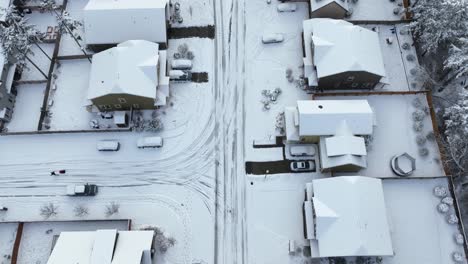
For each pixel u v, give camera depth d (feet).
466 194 141.90
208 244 138.82
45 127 156.35
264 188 145.59
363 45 149.18
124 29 160.04
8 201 146.61
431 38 150.41
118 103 151.53
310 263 134.72
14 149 153.69
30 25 159.63
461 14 140.77
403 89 158.30
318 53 150.20
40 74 165.68
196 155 151.74
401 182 141.69
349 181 129.59
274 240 138.41
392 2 173.37
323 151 141.28
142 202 145.28
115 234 127.54
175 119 156.56
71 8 177.17
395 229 136.77
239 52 167.22
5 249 139.03
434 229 136.77
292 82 160.35
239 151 151.53
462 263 132.57
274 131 153.38
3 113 153.79
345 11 164.66
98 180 148.97
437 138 146.30
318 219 127.75
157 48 155.63
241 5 174.91
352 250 122.62
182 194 146.20
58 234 139.85
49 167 151.02
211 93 160.76
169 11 169.07
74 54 168.66
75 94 161.38
